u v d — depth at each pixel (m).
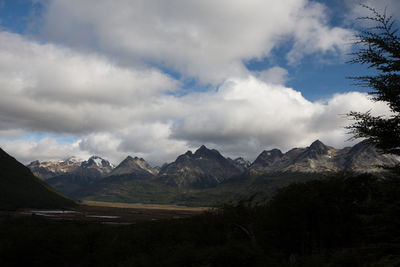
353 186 39.78
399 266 11.58
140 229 76.75
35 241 46.22
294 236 43.59
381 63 11.75
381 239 13.39
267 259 33.31
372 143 12.01
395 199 12.58
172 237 63.53
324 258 23.98
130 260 44.56
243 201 59.28
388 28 11.52
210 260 33.22
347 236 37.47
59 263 46.81
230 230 58.81
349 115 12.43
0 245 42.69
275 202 48.41
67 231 60.88
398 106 11.61
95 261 50.28
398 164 12.19
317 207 41.00
